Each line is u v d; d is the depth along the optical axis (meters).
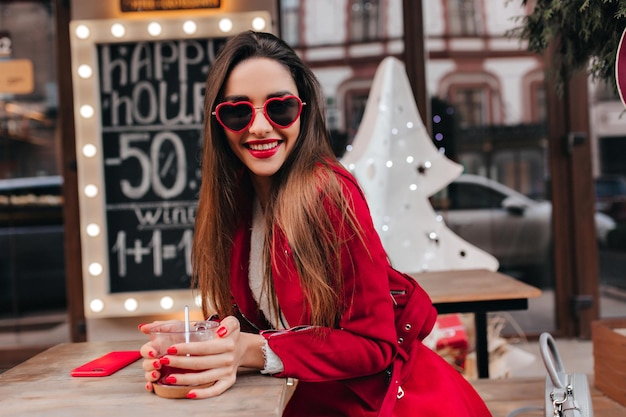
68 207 3.96
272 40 1.29
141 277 3.37
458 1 4.11
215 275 1.36
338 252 1.17
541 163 4.17
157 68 3.37
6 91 3.98
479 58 4.12
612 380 1.90
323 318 1.18
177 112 3.37
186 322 1.07
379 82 3.21
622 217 4.12
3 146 4.00
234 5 3.39
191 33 3.30
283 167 1.28
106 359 1.32
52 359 1.37
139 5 3.38
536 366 3.58
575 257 4.12
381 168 3.10
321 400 1.29
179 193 3.38
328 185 1.19
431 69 4.11
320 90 1.31
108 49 3.35
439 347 2.71
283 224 1.19
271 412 0.96
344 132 4.12
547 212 4.19
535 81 4.14
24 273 4.03
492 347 2.86
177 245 3.38
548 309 4.18
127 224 3.37
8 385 1.17
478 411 1.35
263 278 1.28
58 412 1.01
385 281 1.18
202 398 1.04
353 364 1.15
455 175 3.15
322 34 4.11
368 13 4.10
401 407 1.21
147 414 0.98
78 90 3.29
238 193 1.37
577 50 1.83
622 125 4.12
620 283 4.13
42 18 3.96
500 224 4.19
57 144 3.99
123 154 3.37
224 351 1.06
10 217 4.02
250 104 1.23
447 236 3.17
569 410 1.37
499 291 2.12
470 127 4.16
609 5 1.61
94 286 3.32
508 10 4.12
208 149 1.33
